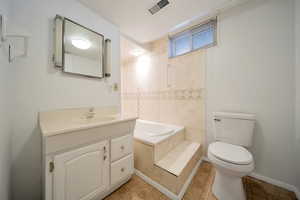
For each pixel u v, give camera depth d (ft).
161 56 7.79
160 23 5.80
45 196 2.55
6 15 2.66
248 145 4.52
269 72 4.50
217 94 5.68
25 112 3.27
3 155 2.28
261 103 4.64
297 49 3.92
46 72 3.63
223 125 4.98
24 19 3.25
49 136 2.49
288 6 4.18
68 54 4.05
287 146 4.19
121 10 4.90
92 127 3.16
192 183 4.46
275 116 4.39
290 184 4.11
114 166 3.81
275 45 4.39
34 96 3.41
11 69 2.97
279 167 4.31
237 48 5.15
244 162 3.23
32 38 3.37
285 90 4.23
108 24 5.46
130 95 9.87
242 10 5.02
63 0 3.99
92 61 4.77
